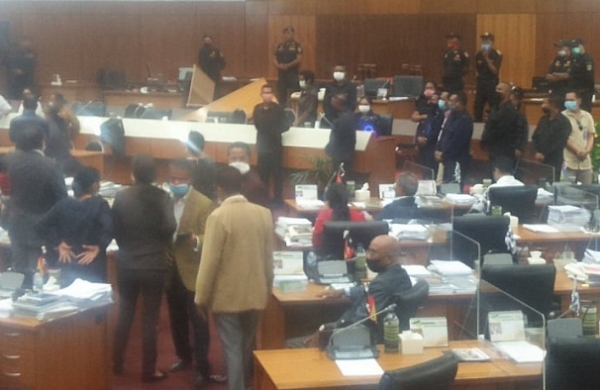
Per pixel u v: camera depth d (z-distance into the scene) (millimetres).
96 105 16703
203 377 7383
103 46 24594
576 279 7414
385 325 5750
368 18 23297
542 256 8898
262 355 5691
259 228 6441
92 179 7215
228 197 6441
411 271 7402
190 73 21266
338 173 12383
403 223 9016
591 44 21234
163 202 7176
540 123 12867
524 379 5445
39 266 7125
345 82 15258
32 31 24562
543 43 21734
